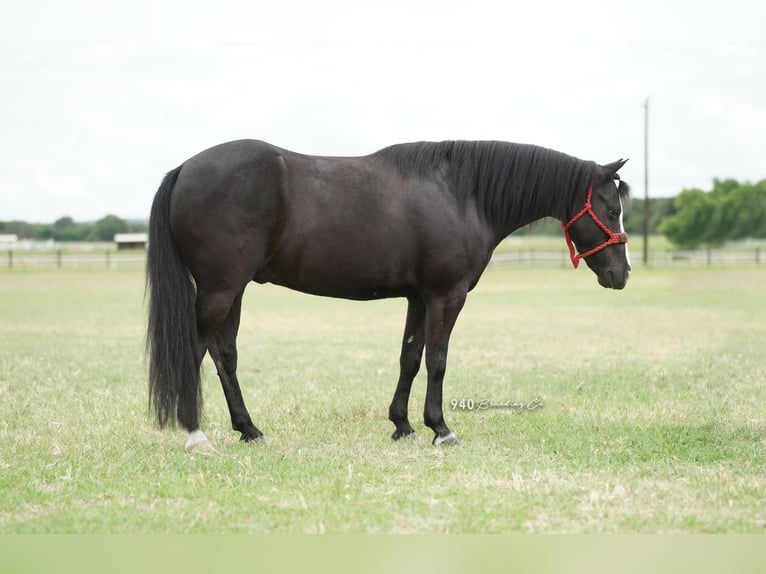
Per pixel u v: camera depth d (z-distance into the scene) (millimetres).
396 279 5867
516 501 4598
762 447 5879
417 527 4211
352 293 5898
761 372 9250
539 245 59812
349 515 4352
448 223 5832
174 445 5891
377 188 5754
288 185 5582
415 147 5977
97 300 20812
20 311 17578
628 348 11672
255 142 5625
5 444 5785
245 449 5793
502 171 6051
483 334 13484
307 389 8422
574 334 13438
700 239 67312
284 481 5000
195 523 4238
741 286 25375
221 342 5961
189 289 5582
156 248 5551
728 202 67062
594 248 6281
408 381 6281
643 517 4348
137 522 4234
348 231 5660
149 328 5562
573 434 6352
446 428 6051
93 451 5641
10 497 4578
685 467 5312
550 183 6148
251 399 7844
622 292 23531
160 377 5492
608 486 4828
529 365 10117
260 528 4176
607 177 6184
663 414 7086
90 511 4383
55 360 10219
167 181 5641
